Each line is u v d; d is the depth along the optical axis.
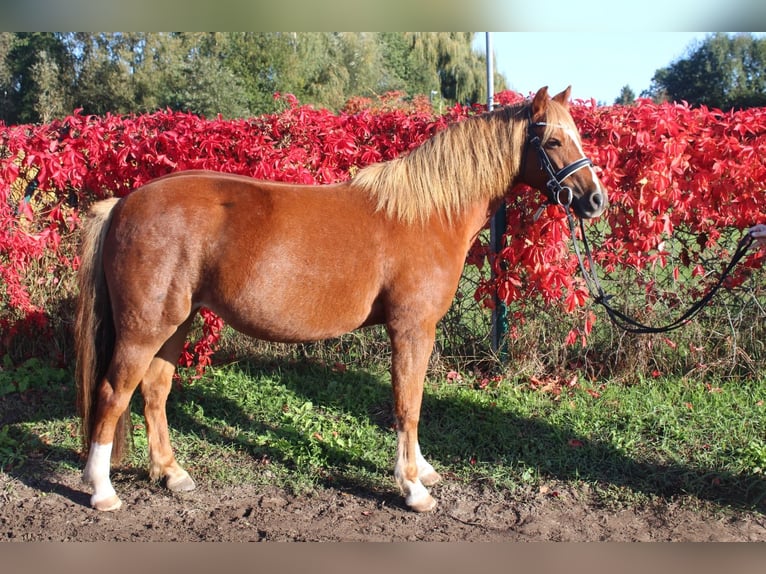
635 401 4.09
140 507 3.00
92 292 2.85
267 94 19.67
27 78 19.91
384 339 4.73
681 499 3.08
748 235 3.13
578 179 2.98
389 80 23.41
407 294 2.87
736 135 3.98
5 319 4.60
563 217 3.84
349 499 3.11
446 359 4.65
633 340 4.44
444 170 2.96
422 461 3.25
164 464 3.18
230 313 2.78
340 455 3.48
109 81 19.12
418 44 24.17
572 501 3.10
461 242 3.04
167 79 19.53
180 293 2.73
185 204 2.73
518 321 4.49
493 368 4.57
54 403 4.20
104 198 4.46
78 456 3.50
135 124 4.30
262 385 4.43
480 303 4.53
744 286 4.38
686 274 4.46
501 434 3.71
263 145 4.09
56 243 4.42
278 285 2.73
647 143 3.78
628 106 4.00
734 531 2.84
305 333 2.86
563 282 3.92
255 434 3.77
